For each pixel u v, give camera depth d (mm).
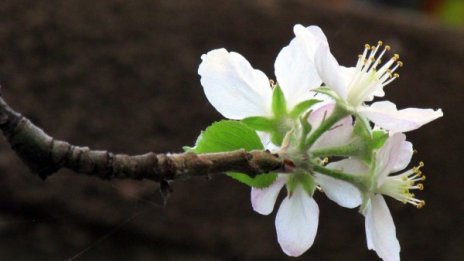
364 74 398
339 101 386
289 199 396
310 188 393
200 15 1090
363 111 387
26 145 351
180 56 1073
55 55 1044
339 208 1087
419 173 415
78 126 1030
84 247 1009
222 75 397
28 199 991
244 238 1053
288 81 397
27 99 1022
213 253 1051
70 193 1007
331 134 389
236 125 384
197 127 1061
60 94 1035
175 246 1041
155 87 1063
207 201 1053
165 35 1076
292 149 384
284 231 396
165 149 1048
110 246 1019
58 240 1002
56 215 1004
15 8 1043
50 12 1051
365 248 1080
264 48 1088
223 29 1089
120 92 1052
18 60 1032
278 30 1098
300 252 396
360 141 387
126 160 359
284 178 396
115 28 1067
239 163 370
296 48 398
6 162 987
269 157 375
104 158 357
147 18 1079
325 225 1080
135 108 1051
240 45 1085
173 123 1056
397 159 387
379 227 391
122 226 1019
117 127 1042
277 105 392
